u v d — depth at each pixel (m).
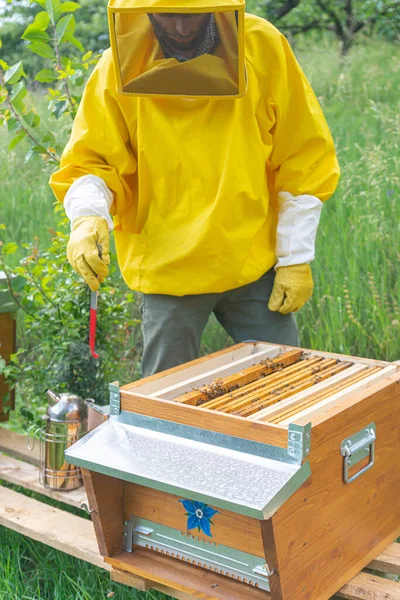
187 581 1.95
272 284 2.68
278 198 2.62
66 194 2.48
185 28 2.11
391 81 4.50
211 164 2.41
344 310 3.51
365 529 2.10
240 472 1.74
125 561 2.05
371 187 3.81
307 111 2.50
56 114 3.20
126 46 2.19
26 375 3.19
